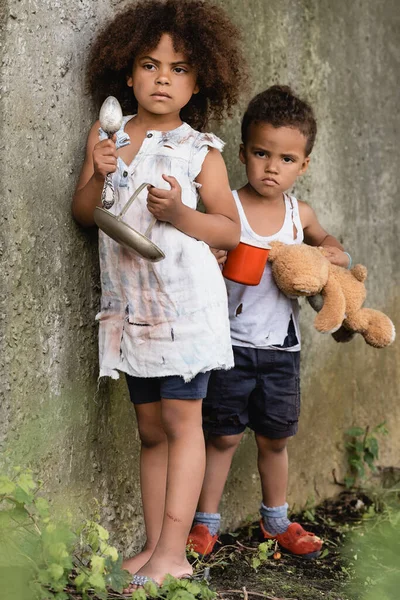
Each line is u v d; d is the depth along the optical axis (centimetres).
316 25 433
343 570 351
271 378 355
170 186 289
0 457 294
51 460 312
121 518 343
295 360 360
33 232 301
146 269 296
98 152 286
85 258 320
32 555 268
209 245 305
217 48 310
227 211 310
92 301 324
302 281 336
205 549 349
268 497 374
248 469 411
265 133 341
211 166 307
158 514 322
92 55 317
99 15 321
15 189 294
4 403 295
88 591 281
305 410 440
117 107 283
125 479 345
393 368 502
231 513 401
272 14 406
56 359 312
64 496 318
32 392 304
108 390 334
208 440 360
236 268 331
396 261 495
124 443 344
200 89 326
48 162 305
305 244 362
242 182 396
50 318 309
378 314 364
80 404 322
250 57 395
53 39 304
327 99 442
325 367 452
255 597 320
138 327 300
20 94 294
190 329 295
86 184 302
